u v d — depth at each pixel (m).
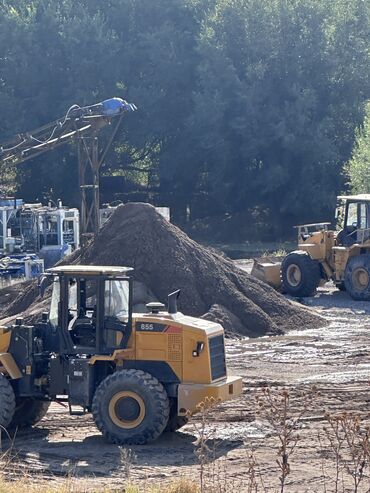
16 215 125.44
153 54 190.75
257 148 181.38
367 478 33.81
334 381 54.69
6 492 30.42
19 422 43.44
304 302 89.81
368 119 156.38
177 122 196.00
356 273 89.44
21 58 192.50
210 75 183.12
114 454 38.00
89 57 190.75
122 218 78.88
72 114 110.44
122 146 199.62
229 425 43.06
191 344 40.38
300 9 183.62
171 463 36.56
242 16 184.88
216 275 75.75
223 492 30.66
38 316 64.75
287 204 184.88
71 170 194.62
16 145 112.12
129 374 39.62
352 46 187.12
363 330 74.81
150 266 74.81
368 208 90.44
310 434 41.22
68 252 124.62
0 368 41.38
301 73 183.25
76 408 43.88
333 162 182.88
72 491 31.42
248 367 59.72
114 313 41.16
